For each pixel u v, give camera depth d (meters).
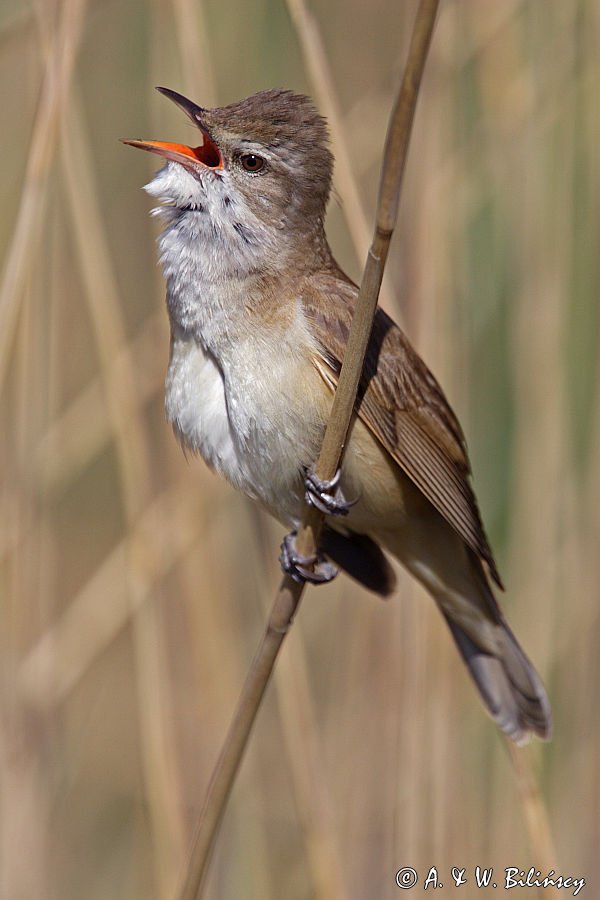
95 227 9.44
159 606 9.62
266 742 11.34
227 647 9.98
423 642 9.66
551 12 10.27
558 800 10.46
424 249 9.49
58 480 10.30
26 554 9.71
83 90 11.45
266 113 8.41
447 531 8.90
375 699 10.26
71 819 11.44
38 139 8.59
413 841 9.48
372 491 8.45
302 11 8.60
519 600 10.39
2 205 10.82
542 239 10.23
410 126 6.14
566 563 10.52
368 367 8.25
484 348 10.34
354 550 9.15
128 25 11.32
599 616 10.55
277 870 10.73
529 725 9.05
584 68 10.28
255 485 8.42
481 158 10.16
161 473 10.53
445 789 9.66
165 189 8.34
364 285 6.69
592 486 10.52
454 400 9.70
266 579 9.76
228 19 10.75
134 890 10.82
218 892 10.04
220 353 8.20
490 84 10.11
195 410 8.41
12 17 9.95
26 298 9.51
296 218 8.39
